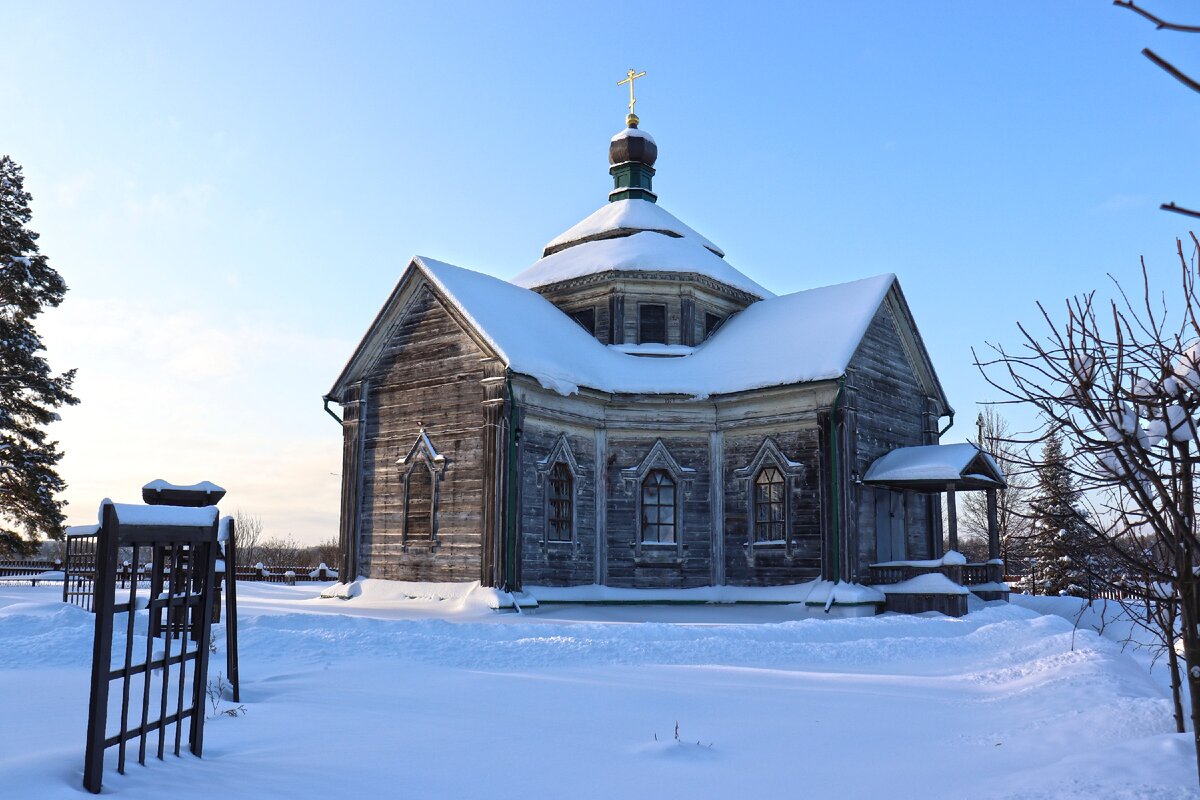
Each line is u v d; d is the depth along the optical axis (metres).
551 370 25.05
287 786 6.31
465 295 26.36
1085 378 5.88
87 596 20.73
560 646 14.88
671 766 7.33
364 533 27.05
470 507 24.69
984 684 12.48
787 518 25.98
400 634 15.21
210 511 7.34
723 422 27.45
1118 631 22.55
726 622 23.41
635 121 36.84
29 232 37.75
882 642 17.22
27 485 35.06
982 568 27.69
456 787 6.52
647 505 27.27
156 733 7.90
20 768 5.83
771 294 34.09
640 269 30.03
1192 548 5.61
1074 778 6.50
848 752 7.96
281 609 22.08
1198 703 6.29
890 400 28.58
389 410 27.25
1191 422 5.36
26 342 36.00
